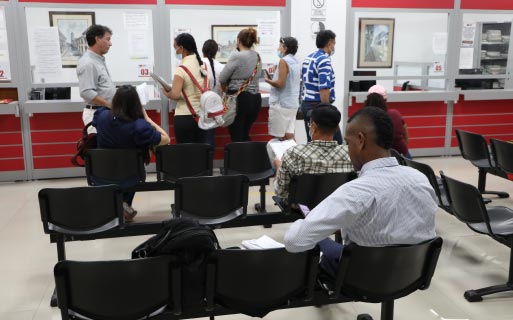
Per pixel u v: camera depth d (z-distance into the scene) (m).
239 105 5.26
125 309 1.84
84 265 1.73
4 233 4.02
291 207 2.96
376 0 6.38
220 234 3.98
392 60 6.96
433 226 1.91
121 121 3.57
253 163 4.04
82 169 5.86
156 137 3.62
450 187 3.06
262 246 2.34
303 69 5.38
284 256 1.89
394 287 2.00
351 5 6.31
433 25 7.97
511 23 6.95
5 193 5.19
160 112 5.91
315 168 2.86
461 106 6.88
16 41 5.45
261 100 5.64
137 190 3.87
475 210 2.87
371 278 1.95
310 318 2.73
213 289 1.91
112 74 6.21
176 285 1.86
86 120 4.45
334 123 2.83
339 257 2.11
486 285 3.11
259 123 6.21
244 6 5.96
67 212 2.77
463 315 2.76
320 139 2.87
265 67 6.25
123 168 3.60
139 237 3.91
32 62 5.62
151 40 5.82
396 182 1.78
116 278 1.77
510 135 7.15
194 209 3.00
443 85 6.99
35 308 2.84
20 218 4.38
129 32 5.75
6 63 5.48
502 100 7.01
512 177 4.36
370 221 1.79
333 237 3.64
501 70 7.04
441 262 3.46
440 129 6.88
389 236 1.81
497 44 6.93
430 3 6.55
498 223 3.05
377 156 1.79
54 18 5.58
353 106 6.52
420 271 2.03
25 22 5.45
